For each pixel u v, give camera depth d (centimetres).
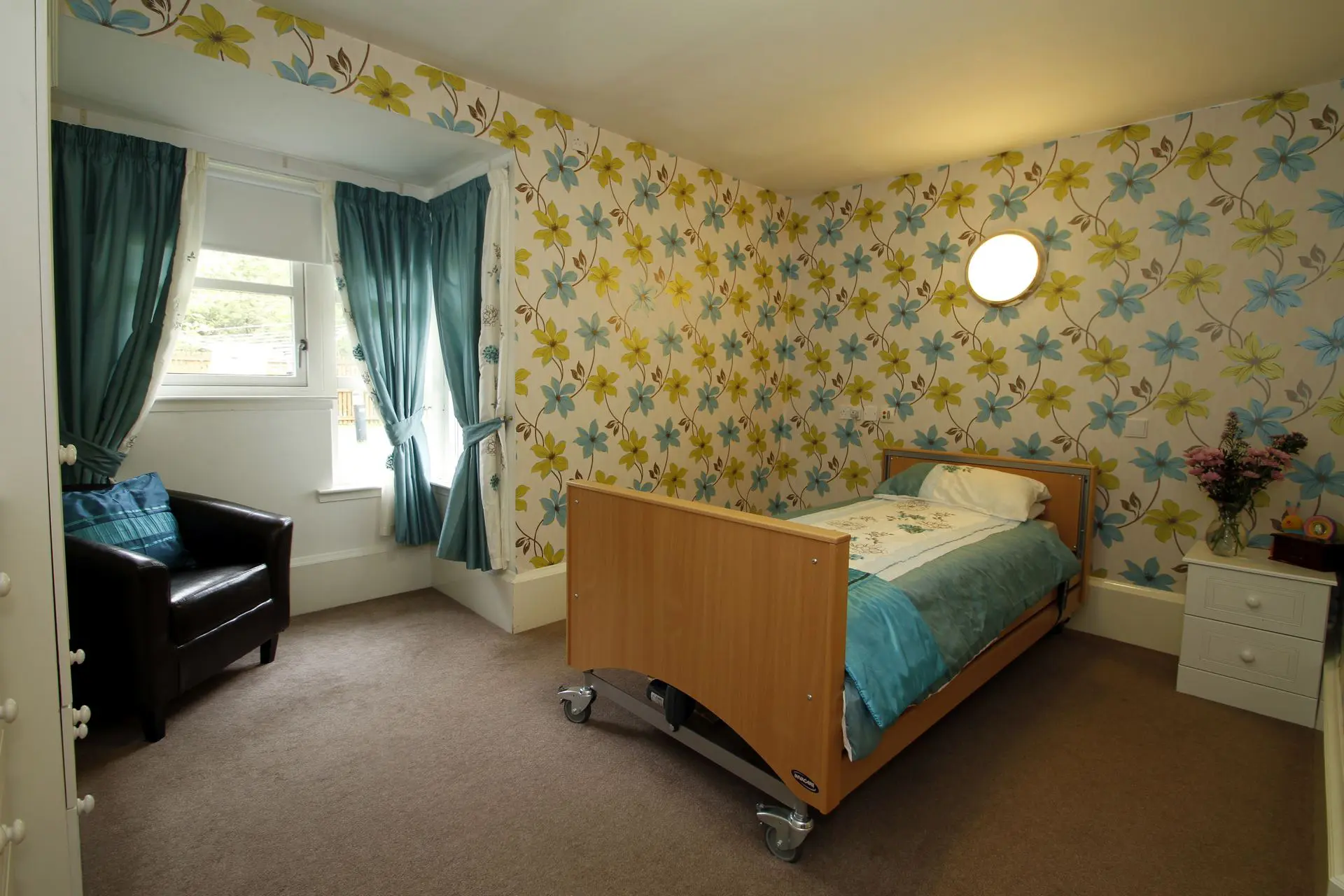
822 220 365
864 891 138
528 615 277
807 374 377
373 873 140
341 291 283
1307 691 205
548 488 280
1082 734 202
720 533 155
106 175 222
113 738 189
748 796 170
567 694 205
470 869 142
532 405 270
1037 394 292
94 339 223
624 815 161
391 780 173
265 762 180
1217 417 248
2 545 87
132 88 206
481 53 218
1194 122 247
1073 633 285
